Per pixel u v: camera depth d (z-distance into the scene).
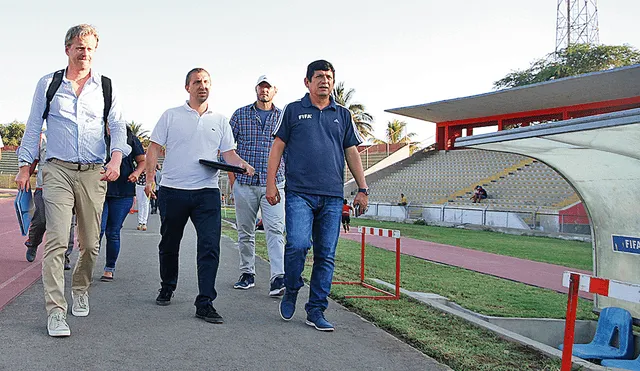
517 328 6.74
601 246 6.94
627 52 47.59
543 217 23.73
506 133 5.67
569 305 3.64
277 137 5.20
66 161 4.54
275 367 3.93
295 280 5.26
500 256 14.80
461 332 5.21
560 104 34.41
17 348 3.99
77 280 5.05
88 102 4.60
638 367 5.99
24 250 9.89
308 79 5.24
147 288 6.56
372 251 13.43
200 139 5.37
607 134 5.15
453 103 36.44
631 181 6.26
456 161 39.31
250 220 6.84
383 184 40.69
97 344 4.20
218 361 3.98
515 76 52.59
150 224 18.09
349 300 6.45
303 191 5.12
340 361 4.16
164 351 4.13
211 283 5.18
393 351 4.50
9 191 50.47
